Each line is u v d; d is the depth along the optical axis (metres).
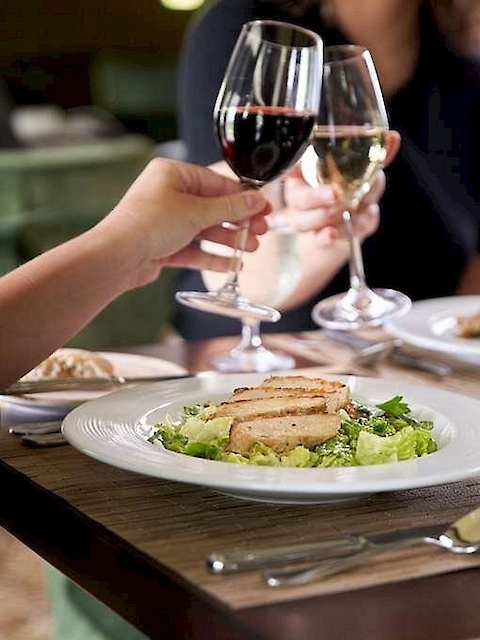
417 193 1.83
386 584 0.80
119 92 5.75
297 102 1.12
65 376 1.15
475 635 0.75
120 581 0.85
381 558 0.82
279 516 0.89
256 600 0.78
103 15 5.84
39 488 0.94
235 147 1.12
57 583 1.26
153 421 0.98
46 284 1.04
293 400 0.96
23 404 1.08
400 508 0.90
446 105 1.85
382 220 1.82
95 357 1.18
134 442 0.92
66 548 0.89
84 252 1.05
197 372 1.21
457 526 0.84
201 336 1.79
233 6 1.80
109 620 1.16
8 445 1.02
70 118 5.16
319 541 0.82
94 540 0.88
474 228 1.86
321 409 0.95
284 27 1.11
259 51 1.11
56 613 1.26
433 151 1.85
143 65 5.82
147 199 1.09
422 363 1.23
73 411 0.97
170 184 1.11
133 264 1.08
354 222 1.33
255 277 1.27
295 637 0.75
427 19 1.84
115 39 5.90
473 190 1.87
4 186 2.53
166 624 0.81
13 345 1.04
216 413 0.95
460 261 1.85
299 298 1.65
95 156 2.65
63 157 2.61
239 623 0.76
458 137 1.85
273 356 1.26
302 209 1.28
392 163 1.82
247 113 1.11
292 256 1.28
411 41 1.84
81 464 0.98
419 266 1.84
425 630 0.76
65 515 0.91
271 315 1.13
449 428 0.96
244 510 0.90
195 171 1.13
